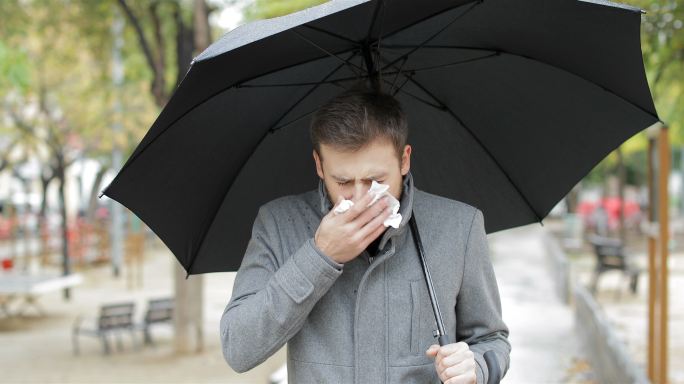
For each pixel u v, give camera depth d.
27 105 19.81
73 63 16.80
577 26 2.08
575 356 8.84
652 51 5.36
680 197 46.34
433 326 2.00
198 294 10.31
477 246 2.09
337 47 2.20
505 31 2.24
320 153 1.87
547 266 18.64
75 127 19.77
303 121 2.45
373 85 2.21
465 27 2.24
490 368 1.94
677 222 38.31
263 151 2.43
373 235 1.81
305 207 2.09
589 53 2.18
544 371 8.13
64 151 22.44
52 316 13.93
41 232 24.75
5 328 12.59
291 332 1.87
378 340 1.95
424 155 2.56
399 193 1.93
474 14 2.17
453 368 1.84
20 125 19.89
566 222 26.64
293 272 1.83
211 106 2.14
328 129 1.81
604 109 2.36
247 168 2.43
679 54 5.77
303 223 2.06
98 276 20.44
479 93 2.47
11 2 11.66
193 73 1.78
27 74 8.42
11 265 16.38
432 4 2.04
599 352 7.18
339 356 1.95
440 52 2.36
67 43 15.59
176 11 10.71
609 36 2.05
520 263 20.62
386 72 2.35
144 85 17.80
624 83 2.20
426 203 2.10
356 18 2.07
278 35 1.91
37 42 15.50
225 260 2.54
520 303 13.35
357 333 1.94
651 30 5.31
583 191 50.78
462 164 2.58
